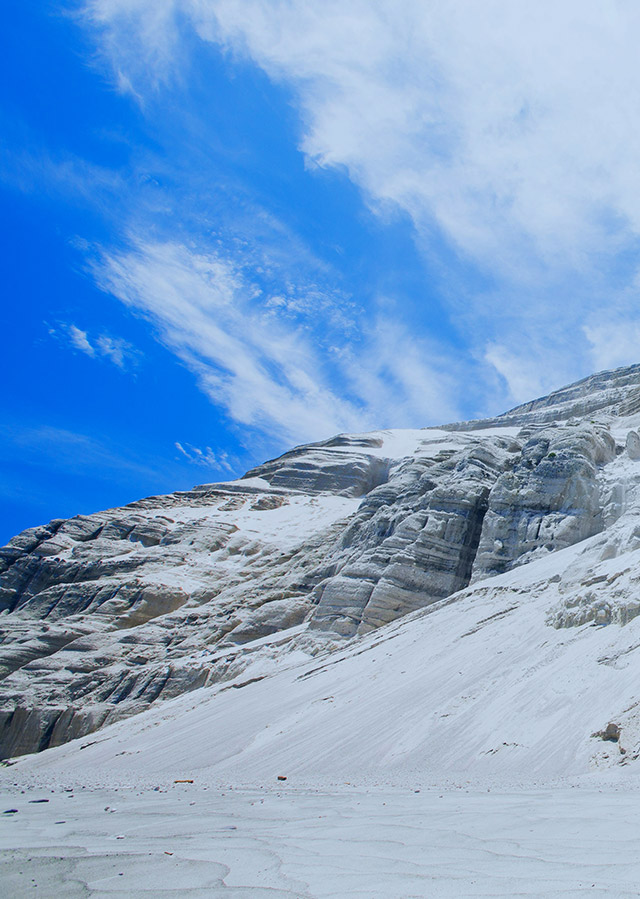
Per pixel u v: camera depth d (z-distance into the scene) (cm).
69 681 5259
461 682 2277
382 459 9550
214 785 1906
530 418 10775
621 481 4162
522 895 534
